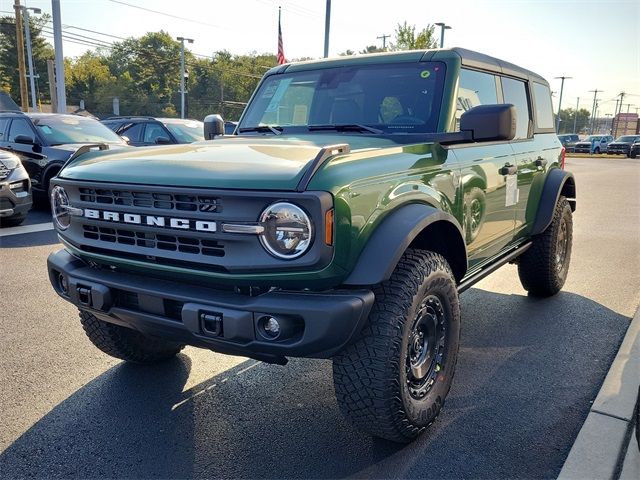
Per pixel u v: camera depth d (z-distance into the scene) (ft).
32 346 13.99
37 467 9.18
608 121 465.47
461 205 11.47
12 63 268.82
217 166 8.64
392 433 9.25
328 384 12.25
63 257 10.46
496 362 13.30
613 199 47.16
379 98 12.73
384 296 8.91
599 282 20.39
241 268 8.04
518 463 9.34
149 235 8.91
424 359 10.02
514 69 15.75
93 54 333.42
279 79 14.65
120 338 11.98
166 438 10.09
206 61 306.96
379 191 8.77
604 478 8.79
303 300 7.94
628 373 12.34
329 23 72.02
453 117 12.09
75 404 11.22
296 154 9.29
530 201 15.79
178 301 8.59
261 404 11.34
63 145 34.42
